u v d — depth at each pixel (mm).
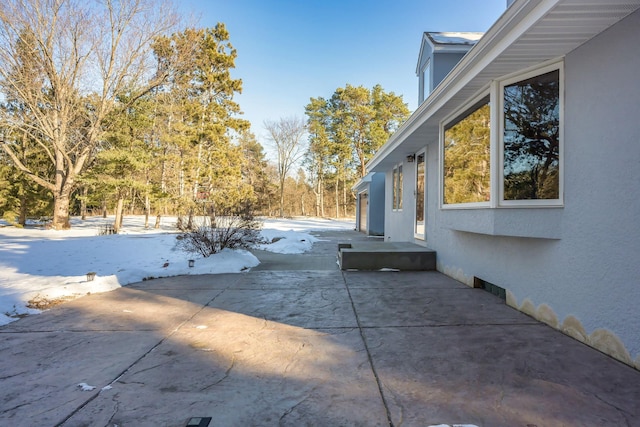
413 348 2963
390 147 8320
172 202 18141
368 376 2451
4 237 12828
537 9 2709
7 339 3154
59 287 4879
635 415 1975
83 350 2904
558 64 3338
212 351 2889
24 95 14875
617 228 2699
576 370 2539
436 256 6805
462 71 4105
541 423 1896
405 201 9164
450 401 2119
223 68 19609
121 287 5320
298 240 12016
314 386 2305
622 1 2438
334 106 38656
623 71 2648
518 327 3496
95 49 15352
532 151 3592
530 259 3842
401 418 1938
